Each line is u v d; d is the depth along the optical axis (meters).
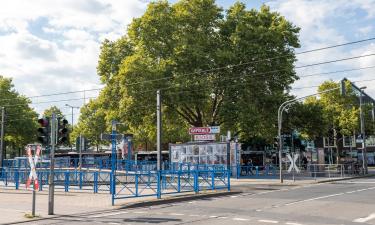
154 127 45.19
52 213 15.26
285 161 44.53
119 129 50.19
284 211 14.38
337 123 56.25
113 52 46.12
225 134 45.97
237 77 39.41
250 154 53.00
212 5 40.97
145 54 39.72
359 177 36.41
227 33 41.22
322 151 38.44
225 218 13.00
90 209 16.45
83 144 41.59
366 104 56.31
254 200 18.38
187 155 37.47
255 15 42.25
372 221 11.94
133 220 13.20
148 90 36.56
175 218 13.34
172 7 40.47
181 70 38.25
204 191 22.12
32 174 15.15
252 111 38.06
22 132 64.19
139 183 23.20
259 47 39.16
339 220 12.13
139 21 39.94
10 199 20.81
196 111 43.59
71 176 29.00
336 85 55.59
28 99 66.50
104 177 29.52
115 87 40.72
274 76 41.06
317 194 20.52
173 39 39.50
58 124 16.03
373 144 72.75
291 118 42.03
